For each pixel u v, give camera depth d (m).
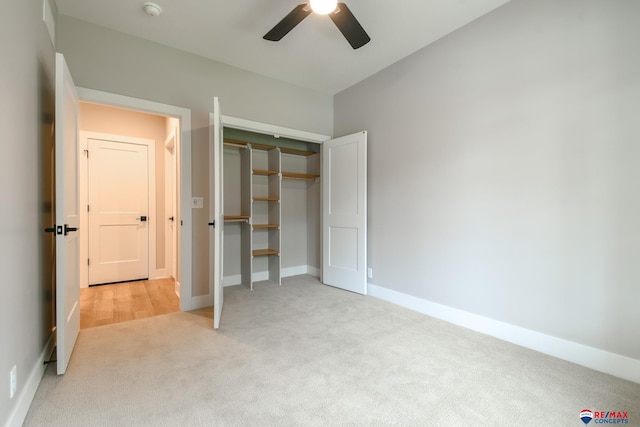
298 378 1.75
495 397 1.59
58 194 1.71
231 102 3.18
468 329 2.50
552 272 2.06
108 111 3.96
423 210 2.88
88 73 2.43
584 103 1.91
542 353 2.08
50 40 2.04
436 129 2.76
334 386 1.68
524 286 2.20
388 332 2.42
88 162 3.84
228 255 3.89
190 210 2.94
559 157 2.02
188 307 2.94
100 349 2.10
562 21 2.00
